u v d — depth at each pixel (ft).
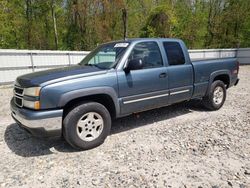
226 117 18.02
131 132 15.24
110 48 15.21
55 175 10.40
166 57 15.79
